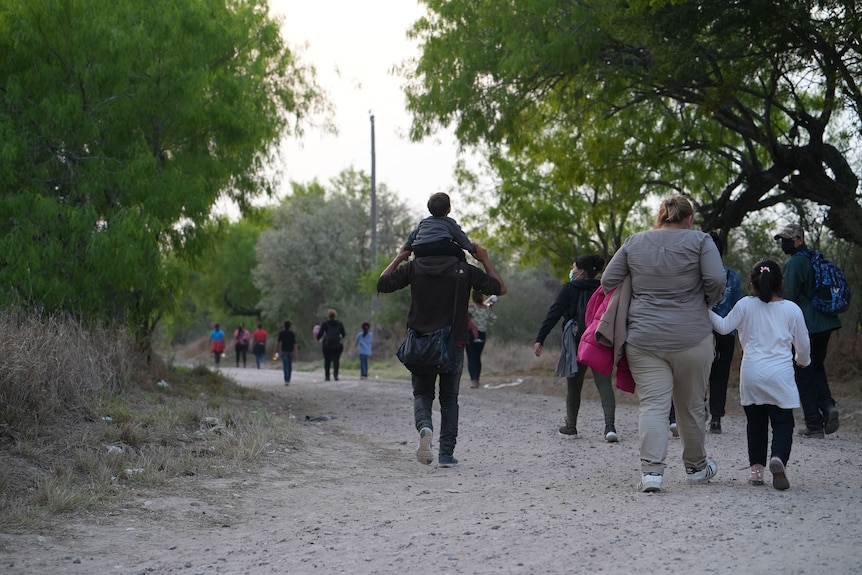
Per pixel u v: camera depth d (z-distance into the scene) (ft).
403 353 27.50
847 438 34.55
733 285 33.78
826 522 17.74
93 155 46.62
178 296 48.60
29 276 41.57
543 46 53.88
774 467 21.97
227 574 15.74
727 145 64.39
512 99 58.18
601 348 22.50
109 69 45.37
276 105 57.26
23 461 24.34
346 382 74.43
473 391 61.93
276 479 26.25
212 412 36.58
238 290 203.10
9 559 16.63
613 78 56.54
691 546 15.97
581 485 24.79
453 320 27.73
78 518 20.20
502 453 32.42
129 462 26.37
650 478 22.06
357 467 29.09
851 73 51.60
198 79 47.80
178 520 20.59
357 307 149.18
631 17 49.57
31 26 43.16
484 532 18.17
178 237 50.65
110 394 34.96
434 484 25.91
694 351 21.95
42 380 29.30
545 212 85.97
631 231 91.86
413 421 42.60
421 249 27.89
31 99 44.88
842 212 53.52
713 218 65.67
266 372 109.60
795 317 22.72
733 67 51.60
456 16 59.16
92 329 40.16
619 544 16.39
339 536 18.71
